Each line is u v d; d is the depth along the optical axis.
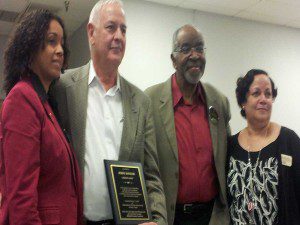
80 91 1.89
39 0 4.90
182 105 2.41
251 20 5.68
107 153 1.86
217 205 2.31
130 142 1.91
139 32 4.96
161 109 2.35
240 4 5.10
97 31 1.90
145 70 4.94
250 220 2.24
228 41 5.50
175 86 2.44
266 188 2.23
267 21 5.73
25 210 1.35
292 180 2.24
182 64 2.35
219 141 2.39
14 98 1.45
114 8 1.90
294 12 5.33
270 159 2.28
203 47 2.37
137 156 1.93
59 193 1.50
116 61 1.90
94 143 1.85
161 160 2.26
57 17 1.63
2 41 6.47
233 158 2.41
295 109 5.86
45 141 1.48
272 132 2.40
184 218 2.26
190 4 5.13
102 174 1.82
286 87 5.83
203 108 2.44
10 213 1.37
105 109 1.93
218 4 5.12
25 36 1.54
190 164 2.29
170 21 5.16
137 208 1.77
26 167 1.39
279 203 2.20
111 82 1.98
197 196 2.28
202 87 2.46
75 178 1.61
